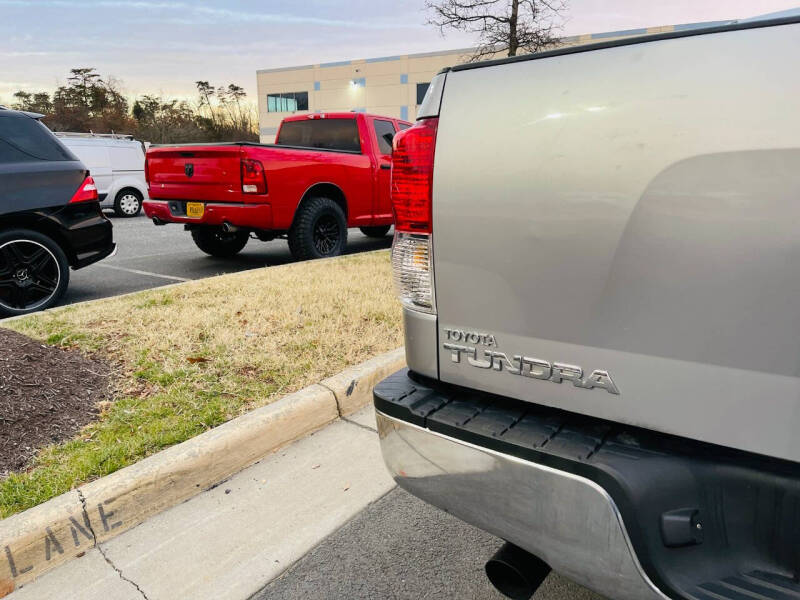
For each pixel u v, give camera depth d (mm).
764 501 1147
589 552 1243
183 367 3484
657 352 1183
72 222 5105
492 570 1508
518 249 1317
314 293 5172
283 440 2840
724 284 1092
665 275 1147
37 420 2750
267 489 2514
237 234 7949
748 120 1044
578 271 1245
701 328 1127
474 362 1452
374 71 42281
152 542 2182
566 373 1309
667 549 1201
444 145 1401
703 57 1099
